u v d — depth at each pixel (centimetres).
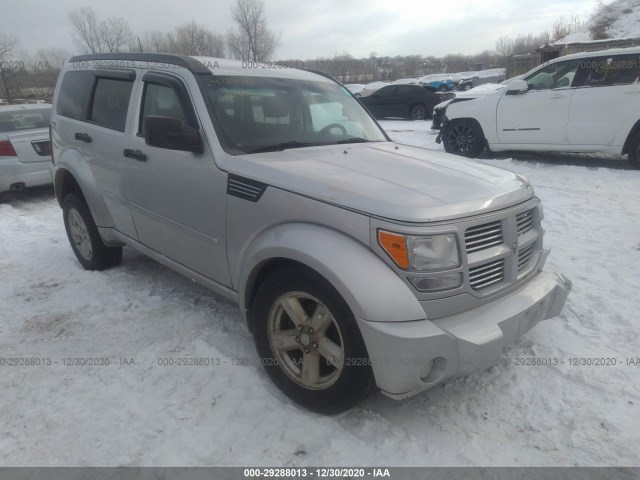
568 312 377
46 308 400
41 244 568
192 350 332
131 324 370
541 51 2359
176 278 454
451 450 246
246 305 300
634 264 457
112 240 442
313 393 267
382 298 228
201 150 315
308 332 263
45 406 280
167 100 350
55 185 489
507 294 267
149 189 360
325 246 242
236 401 280
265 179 278
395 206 236
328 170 283
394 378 230
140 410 274
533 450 246
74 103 461
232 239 300
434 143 1232
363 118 416
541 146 900
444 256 234
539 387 292
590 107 828
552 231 561
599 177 794
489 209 254
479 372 307
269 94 362
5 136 755
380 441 251
